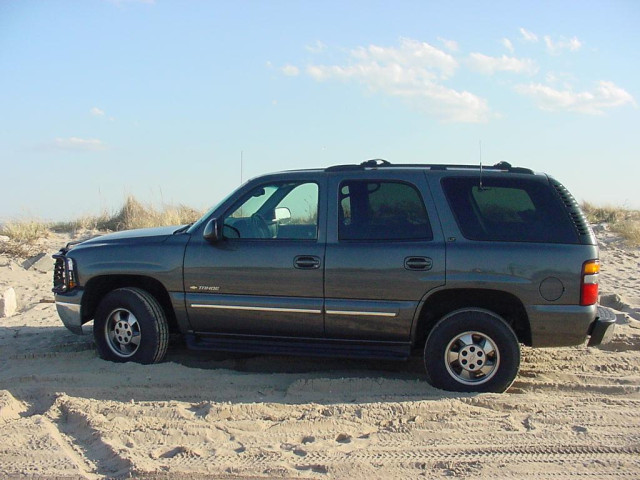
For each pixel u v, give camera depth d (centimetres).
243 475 448
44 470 461
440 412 554
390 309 617
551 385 629
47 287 1175
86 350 742
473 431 521
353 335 633
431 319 638
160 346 682
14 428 527
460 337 607
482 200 622
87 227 1775
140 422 538
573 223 609
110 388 614
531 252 600
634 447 489
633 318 912
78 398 590
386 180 638
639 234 1619
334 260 625
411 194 631
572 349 753
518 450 486
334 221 636
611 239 1653
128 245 690
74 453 492
